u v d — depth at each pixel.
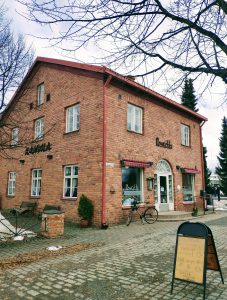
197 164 19.89
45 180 15.81
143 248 7.98
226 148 49.25
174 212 15.50
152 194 14.94
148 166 14.62
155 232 10.62
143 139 14.88
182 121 18.83
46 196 15.54
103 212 11.91
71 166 14.26
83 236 10.04
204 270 4.38
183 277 4.55
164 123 16.84
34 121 17.75
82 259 6.89
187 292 4.68
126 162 13.21
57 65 16.22
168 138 17.03
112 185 12.56
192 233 4.69
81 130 13.73
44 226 9.82
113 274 5.68
